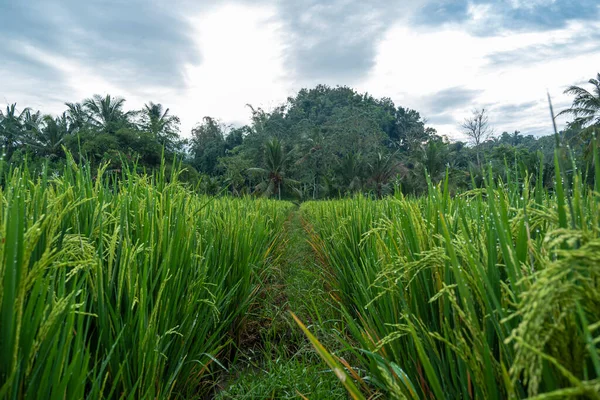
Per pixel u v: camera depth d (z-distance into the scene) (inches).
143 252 77.6
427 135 3516.2
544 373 31.3
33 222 56.4
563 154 32.9
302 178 2356.1
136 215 87.9
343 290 131.7
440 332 53.7
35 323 40.6
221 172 2817.4
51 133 1551.4
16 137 1530.5
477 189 57.7
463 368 45.4
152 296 73.7
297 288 185.9
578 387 22.3
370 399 62.8
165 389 71.1
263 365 118.5
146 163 1376.7
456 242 49.4
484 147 2011.6
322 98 4212.6
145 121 1806.1
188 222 101.9
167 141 1827.0
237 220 162.7
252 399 91.6
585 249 25.4
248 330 146.2
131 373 63.6
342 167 1600.6
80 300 58.7
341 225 157.6
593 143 34.7
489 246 45.2
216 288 108.3
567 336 30.1
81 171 88.8
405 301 59.9
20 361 38.9
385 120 3860.7
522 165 61.8
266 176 1737.2
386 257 71.0
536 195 54.1
